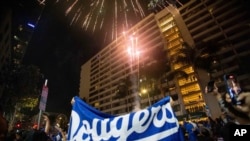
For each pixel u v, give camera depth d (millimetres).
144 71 49188
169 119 2252
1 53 39094
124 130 2375
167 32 62406
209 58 38750
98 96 88312
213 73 43656
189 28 55656
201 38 51781
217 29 49000
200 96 46312
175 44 58844
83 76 107438
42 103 4465
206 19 52406
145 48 69125
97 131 2521
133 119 2396
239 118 1798
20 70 33094
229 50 43906
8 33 40625
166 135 2186
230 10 47594
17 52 49844
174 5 62188
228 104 1885
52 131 4320
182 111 48344
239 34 44375
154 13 70438
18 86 32750
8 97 32438
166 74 48250
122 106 70125
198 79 45875
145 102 59281
